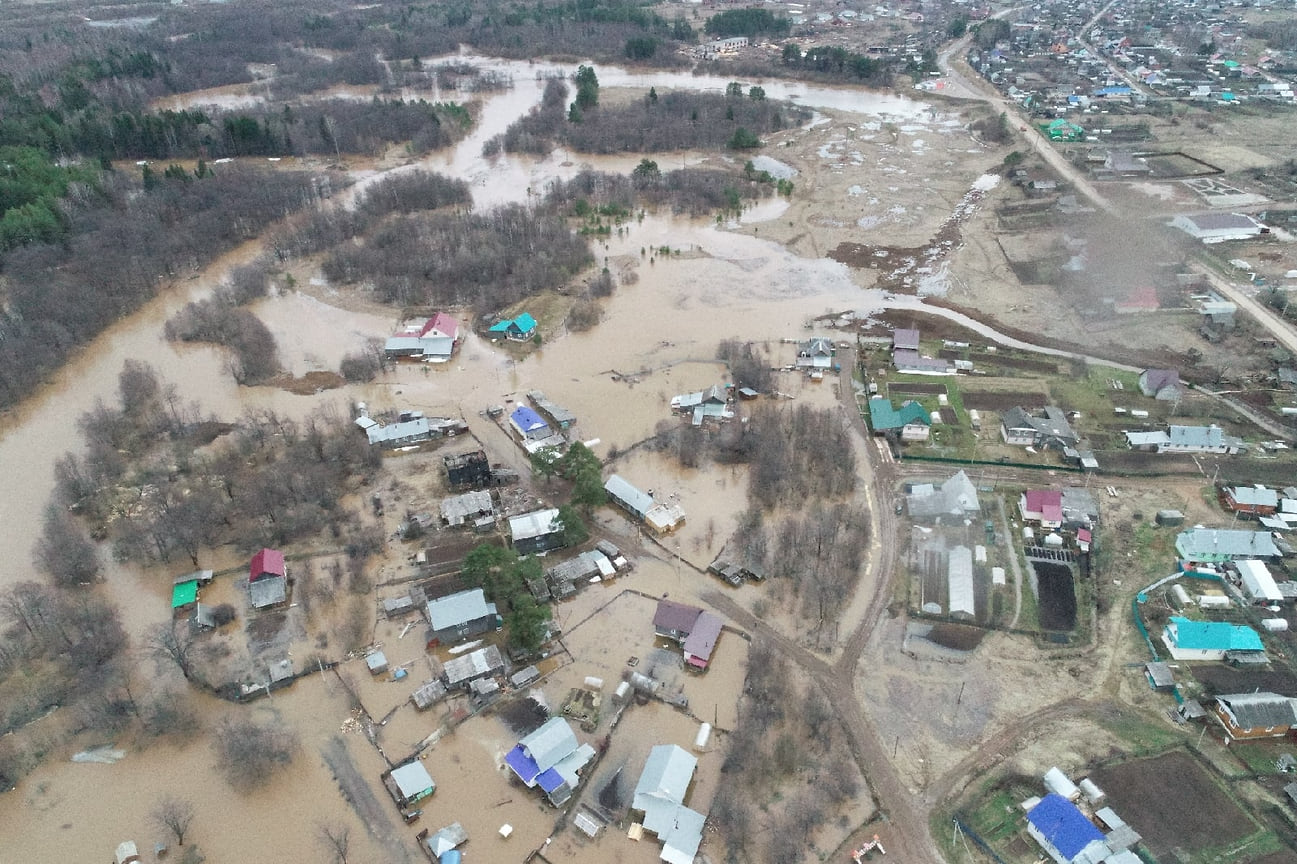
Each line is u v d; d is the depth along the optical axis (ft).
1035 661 228.43
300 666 231.09
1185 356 370.12
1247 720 199.21
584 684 225.76
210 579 258.57
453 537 275.59
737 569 259.80
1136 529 272.31
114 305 422.41
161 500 287.07
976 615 242.58
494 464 311.27
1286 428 319.68
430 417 340.59
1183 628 225.56
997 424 327.26
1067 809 180.96
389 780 200.23
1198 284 424.46
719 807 191.83
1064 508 277.44
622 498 287.48
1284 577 249.34
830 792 194.18
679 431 328.70
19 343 373.40
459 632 237.25
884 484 297.53
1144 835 180.24
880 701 217.77
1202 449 305.73
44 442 329.93
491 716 217.97
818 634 238.27
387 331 411.75
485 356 388.16
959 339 391.65
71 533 271.28
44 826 192.85
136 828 192.03
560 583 255.09
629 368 375.86
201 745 210.79
